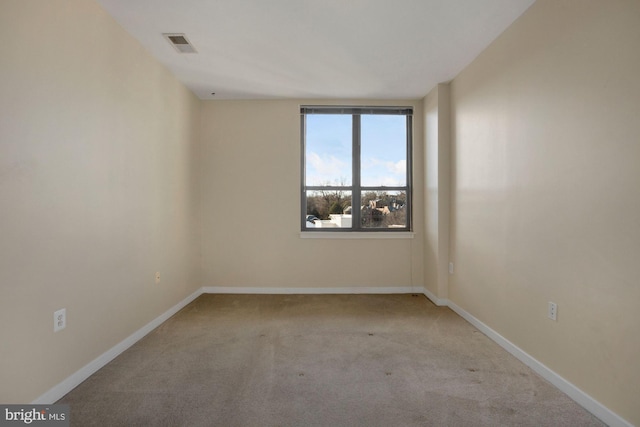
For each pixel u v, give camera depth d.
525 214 2.26
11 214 1.54
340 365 2.23
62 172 1.85
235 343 2.60
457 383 2.00
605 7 1.63
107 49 2.26
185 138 3.62
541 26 2.10
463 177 3.23
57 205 1.82
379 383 2.00
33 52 1.66
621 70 1.56
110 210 2.29
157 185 2.98
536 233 2.15
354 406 1.77
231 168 4.09
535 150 2.16
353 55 2.92
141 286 2.71
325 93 3.87
